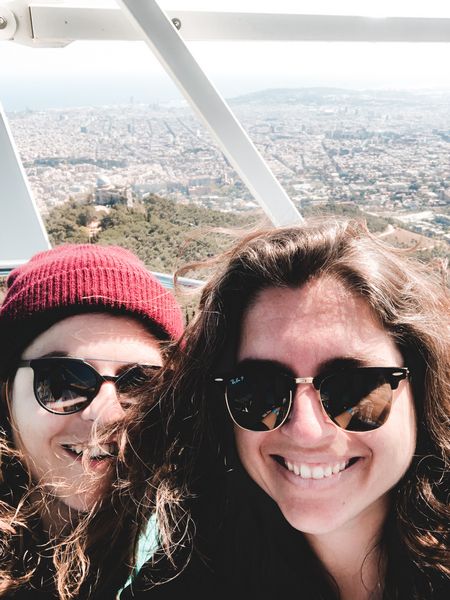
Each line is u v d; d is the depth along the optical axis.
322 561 0.41
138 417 0.46
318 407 0.36
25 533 0.45
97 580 0.42
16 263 0.83
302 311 0.36
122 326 0.49
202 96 0.80
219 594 0.42
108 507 0.44
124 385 0.49
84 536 0.43
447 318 0.40
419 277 0.40
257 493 0.43
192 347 0.43
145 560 0.44
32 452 0.48
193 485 0.45
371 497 0.37
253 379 0.37
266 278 0.37
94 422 0.47
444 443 0.38
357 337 0.36
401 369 0.36
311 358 0.36
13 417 0.49
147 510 0.44
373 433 0.35
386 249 0.40
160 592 0.42
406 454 0.37
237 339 0.40
